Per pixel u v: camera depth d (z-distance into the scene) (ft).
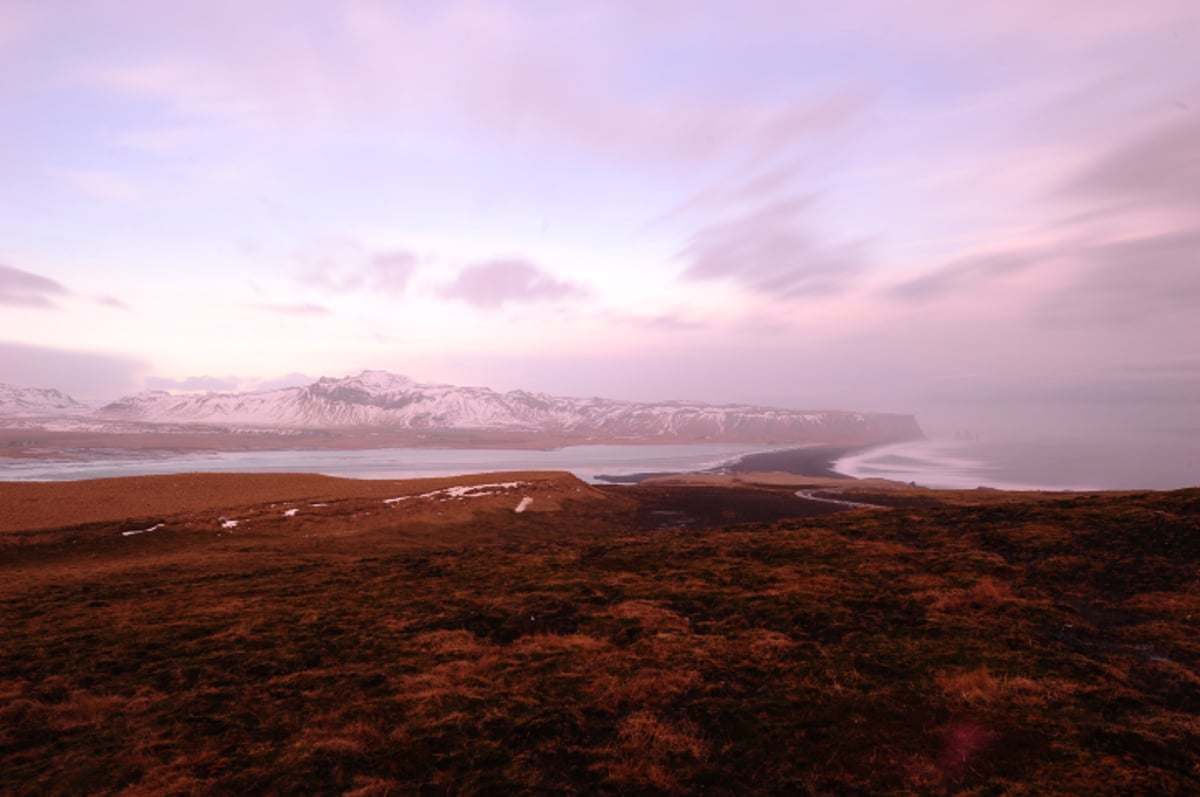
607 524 208.85
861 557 93.66
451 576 99.50
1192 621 59.16
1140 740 35.88
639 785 34.50
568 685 49.85
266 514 182.39
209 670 56.44
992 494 328.29
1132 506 102.01
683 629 64.69
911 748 36.55
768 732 39.81
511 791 34.24
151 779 36.60
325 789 35.22
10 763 39.32
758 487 401.70
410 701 47.44
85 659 60.59
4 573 116.78
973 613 65.77
